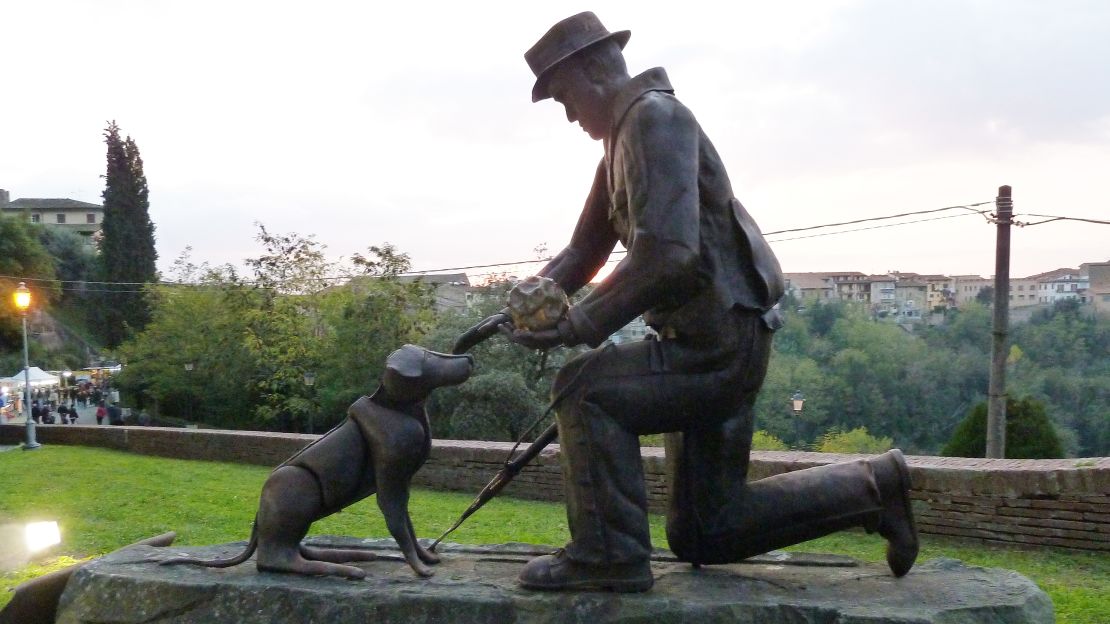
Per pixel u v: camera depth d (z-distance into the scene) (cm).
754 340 307
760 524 320
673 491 331
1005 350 1097
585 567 303
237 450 1203
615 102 311
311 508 329
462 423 1606
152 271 4319
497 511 800
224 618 311
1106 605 472
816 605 288
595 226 357
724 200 309
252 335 2373
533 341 303
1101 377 2592
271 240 2467
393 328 2136
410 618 301
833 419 3000
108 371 3822
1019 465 673
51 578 366
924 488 677
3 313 3950
